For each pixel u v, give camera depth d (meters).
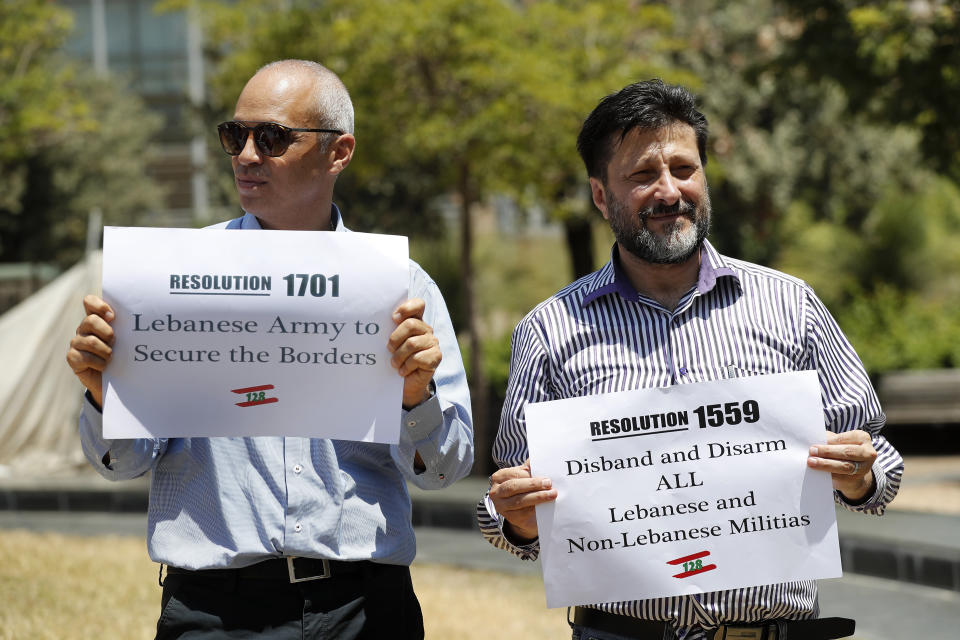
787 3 10.25
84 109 15.55
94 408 2.43
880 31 9.49
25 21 14.76
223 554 2.44
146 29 40.72
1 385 11.69
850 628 2.51
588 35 11.74
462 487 9.66
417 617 2.67
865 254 20.81
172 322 2.37
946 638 5.52
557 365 2.55
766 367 2.48
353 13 11.03
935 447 14.12
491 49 10.65
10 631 4.55
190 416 2.38
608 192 2.48
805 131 16.73
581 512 2.40
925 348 14.33
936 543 6.75
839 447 2.35
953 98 9.38
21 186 21.80
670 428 2.40
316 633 2.45
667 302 2.55
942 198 22.92
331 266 2.39
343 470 2.50
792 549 2.38
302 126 2.57
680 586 2.38
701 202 2.44
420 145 10.96
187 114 20.95
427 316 2.63
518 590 6.47
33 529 8.72
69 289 12.11
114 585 5.79
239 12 12.16
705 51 16.30
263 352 2.39
